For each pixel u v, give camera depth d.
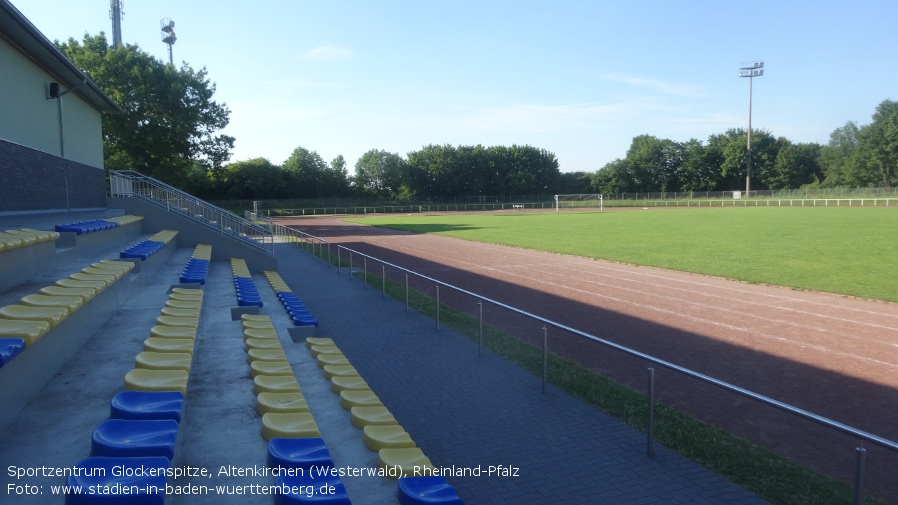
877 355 8.98
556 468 5.25
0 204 10.01
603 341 6.17
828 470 5.24
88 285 6.68
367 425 5.12
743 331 10.52
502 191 102.94
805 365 8.49
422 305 13.29
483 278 17.41
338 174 91.94
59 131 14.88
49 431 4.15
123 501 2.99
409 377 7.96
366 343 9.82
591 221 46.41
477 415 6.56
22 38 11.89
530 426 6.23
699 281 16.22
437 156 100.06
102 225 11.80
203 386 5.89
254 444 4.54
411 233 37.84
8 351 3.84
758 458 5.42
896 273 16.70
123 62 38.09
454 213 75.38
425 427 6.23
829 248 23.14
